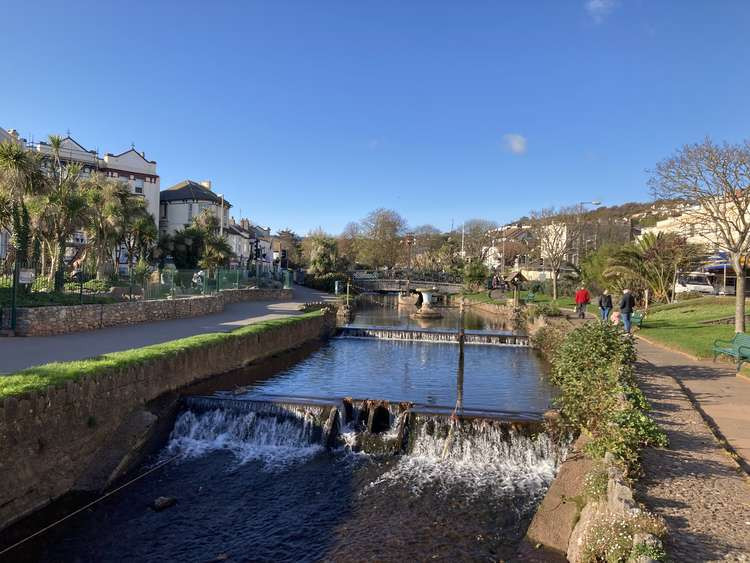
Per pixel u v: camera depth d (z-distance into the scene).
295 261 105.19
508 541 8.48
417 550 8.25
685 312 31.78
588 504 7.45
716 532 5.63
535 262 86.56
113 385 11.99
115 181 43.81
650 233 40.47
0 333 17.92
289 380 18.84
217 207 72.88
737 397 11.93
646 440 8.20
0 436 8.74
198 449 12.91
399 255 107.81
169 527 9.18
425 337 32.88
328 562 8.00
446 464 12.04
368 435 13.15
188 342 16.98
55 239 28.31
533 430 12.33
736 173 20.58
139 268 33.41
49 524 9.23
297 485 10.89
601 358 10.92
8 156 25.17
